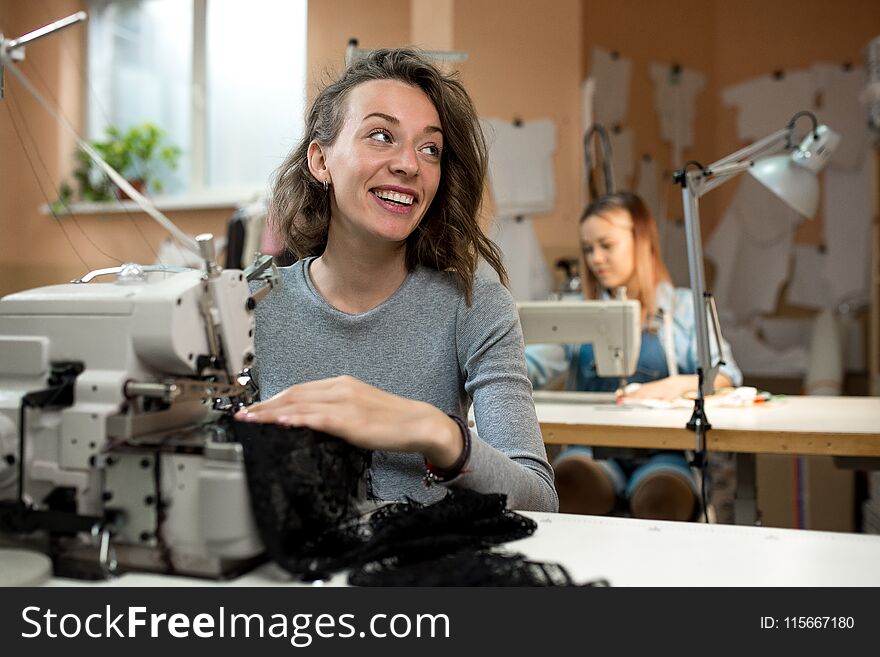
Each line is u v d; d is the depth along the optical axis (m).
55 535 0.82
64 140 4.92
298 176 1.47
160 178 4.89
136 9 4.93
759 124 4.75
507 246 3.92
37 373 0.88
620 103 4.32
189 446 0.80
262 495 0.76
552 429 2.04
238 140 4.80
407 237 1.35
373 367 1.31
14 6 4.73
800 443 1.86
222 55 4.82
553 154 3.96
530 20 3.97
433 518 0.86
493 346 1.28
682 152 4.69
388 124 1.25
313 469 0.83
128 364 0.87
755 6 4.78
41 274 4.82
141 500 0.81
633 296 2.85
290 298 1.37
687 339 2.80
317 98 1.39
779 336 4.61
